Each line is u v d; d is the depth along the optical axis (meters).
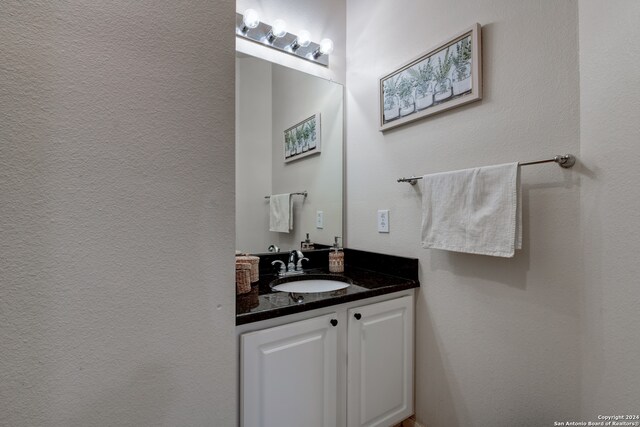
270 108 1.70
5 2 0.47
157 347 0.60
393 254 1.62
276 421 1.05
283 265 1.68
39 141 0.49
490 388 1.22
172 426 0.62
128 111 0.56
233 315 0.69
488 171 1.13
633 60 0.85
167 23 0.60
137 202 0.57
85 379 0.53
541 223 1.07
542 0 1.06
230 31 0.68
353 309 1.27
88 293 0.53
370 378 1.32
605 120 0.91
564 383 1.01
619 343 0.89
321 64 1.86
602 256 0.92
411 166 1.53
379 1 1.71
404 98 1.54
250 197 1.65
